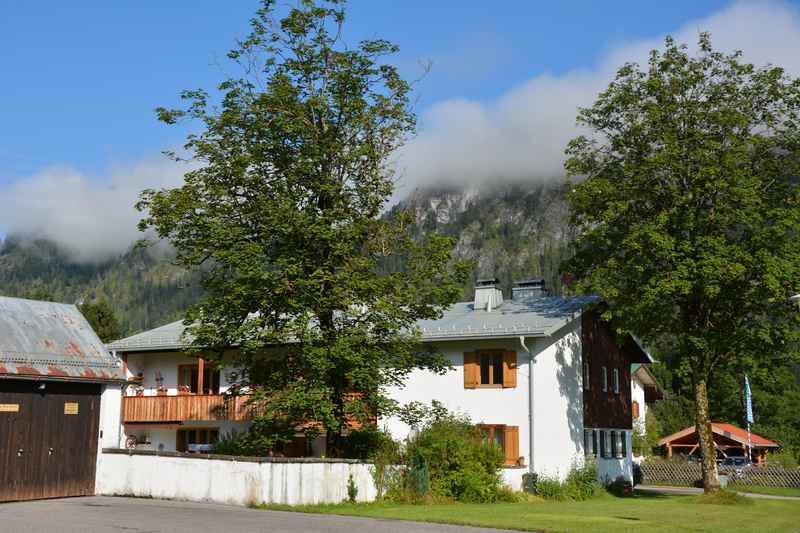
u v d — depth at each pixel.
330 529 16.30
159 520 16.89
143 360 39.84
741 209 30.08
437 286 26.55
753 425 69.12
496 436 32.66
